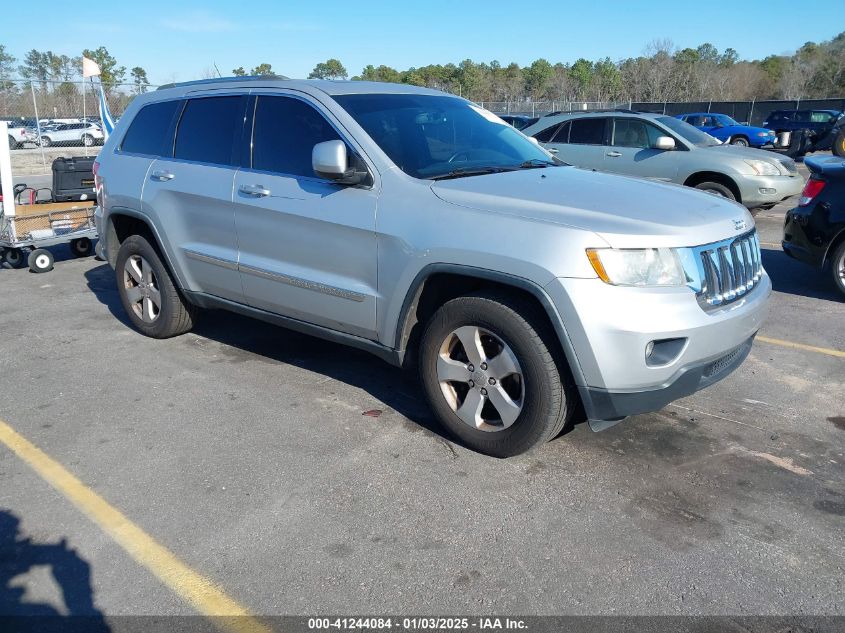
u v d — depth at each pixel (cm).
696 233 336
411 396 455
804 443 389
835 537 306
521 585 278
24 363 519
